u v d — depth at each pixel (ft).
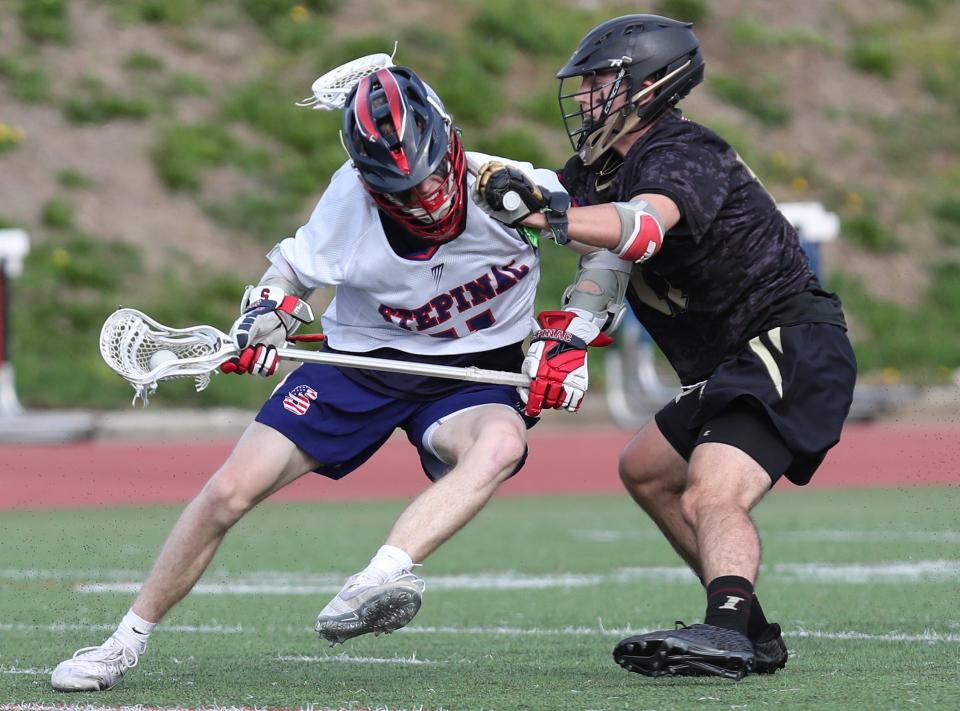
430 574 87.20
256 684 47.29
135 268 232.12
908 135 313.53
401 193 43.62
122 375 47.06
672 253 46.88
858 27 342.03
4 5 276.62
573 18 315.78
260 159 260.83
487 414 47.16
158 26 284.61
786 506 132.98
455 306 47.88
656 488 50.70
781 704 40.09
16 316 216.33
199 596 77.10
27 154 245.65
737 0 336.70
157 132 258.57
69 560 95.04
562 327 47.93
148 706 42.52
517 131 275.18
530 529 114.83
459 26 302.25
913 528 113.39
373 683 46.98
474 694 43.57
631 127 48.29
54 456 165.68
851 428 209.15
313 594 77.92
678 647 42.29
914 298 272.51
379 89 43.50
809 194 289.12
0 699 44.55
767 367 46.32
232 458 47.34
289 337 49.14
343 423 47.93
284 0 299.17
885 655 52.49
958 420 219.00
